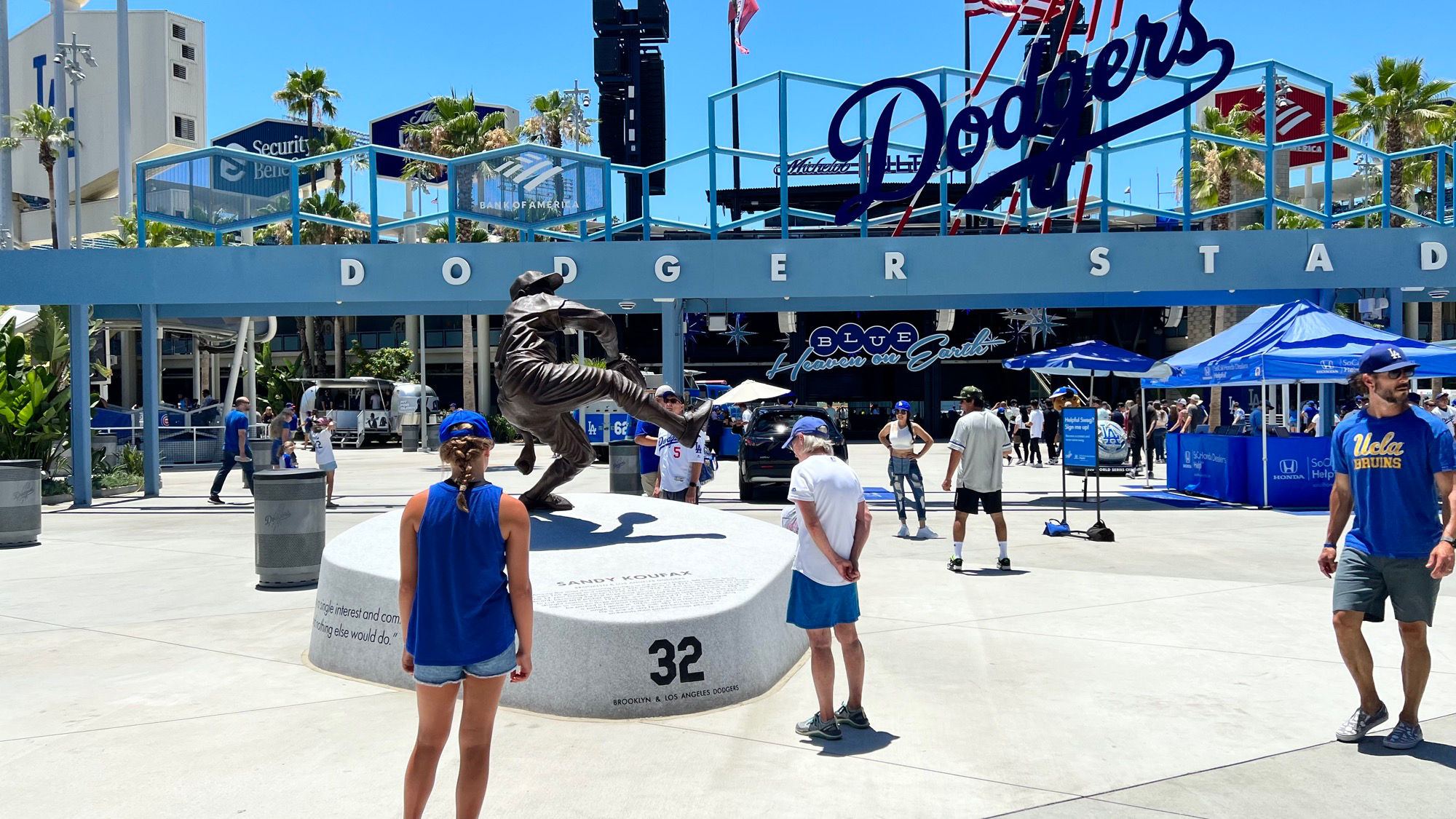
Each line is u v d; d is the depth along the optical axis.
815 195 44.47
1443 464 4.32
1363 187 46.38
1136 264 15.91
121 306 18.02
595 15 87.25
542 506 7.88
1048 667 6.00
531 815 3.84
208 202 16.67
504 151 16.91
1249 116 37.44
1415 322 48.00
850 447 36.69
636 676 5.11
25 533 11.67
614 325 7.59
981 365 46.94
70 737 4.79
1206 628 6.99
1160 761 4.41
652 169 17.08
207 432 27.84
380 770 4.34
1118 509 15.27
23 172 71.44
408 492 19.45
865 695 5.45
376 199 16.55
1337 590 4.65
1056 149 16.56
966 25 35.22
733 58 38.50
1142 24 16.48
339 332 52.03
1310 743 4.62
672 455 11.29
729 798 4.02
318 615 6.22
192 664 6.20
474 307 18.52
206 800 4.01
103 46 72.25
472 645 3.31
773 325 47.16
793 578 4.79
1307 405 25.92
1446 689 5.42
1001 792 4.06
